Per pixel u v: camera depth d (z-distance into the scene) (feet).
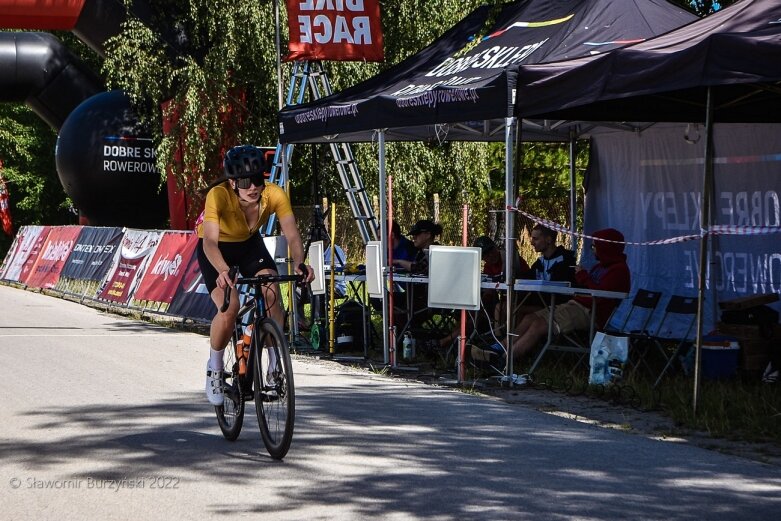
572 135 44.06
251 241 21.15
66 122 85.51
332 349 36.99
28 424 23.30
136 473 18.71
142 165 84.33
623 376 29.58
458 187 80.79
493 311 36.01
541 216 69.82
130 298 55.01
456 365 33.50
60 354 36.65
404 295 38.52
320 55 42.55
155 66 77.46
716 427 22.84
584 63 26.45
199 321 46.93
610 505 16.63
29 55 86.38
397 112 33.42
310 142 43.21
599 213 43.19
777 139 33.32
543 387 29.37
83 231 69.00
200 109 76.13
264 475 18.57
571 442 21.72
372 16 42.93
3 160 133.49
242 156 19.65
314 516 15.94
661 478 18.52
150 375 31.30
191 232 50.55
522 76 28.58
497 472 18.90
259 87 78.02
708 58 22.79
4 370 32.30
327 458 19.95
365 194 47.34
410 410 25.54
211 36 76.48
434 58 39.83
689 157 37.24
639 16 34.24
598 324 31.58
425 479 18.34
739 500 16.99
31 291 75.05
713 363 28.50
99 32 77.92
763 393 25.84
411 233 39.58
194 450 20.66
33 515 16.01
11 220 136.36
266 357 19.97
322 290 37.83
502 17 39.29
